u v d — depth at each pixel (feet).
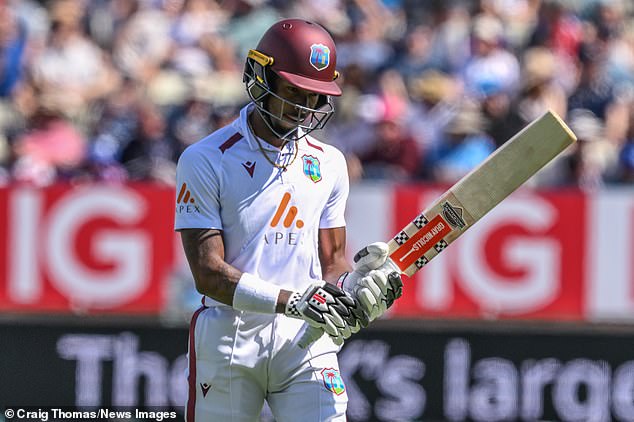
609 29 123.13
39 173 99.86
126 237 84.48
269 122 48.39
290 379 49.55
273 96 47.96
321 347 49.88
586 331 84.69
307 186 49.08
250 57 48.16
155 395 83.41
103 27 127.65
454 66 115.75
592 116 110.42
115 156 101.14
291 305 46.29
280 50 47.29
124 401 83.35
